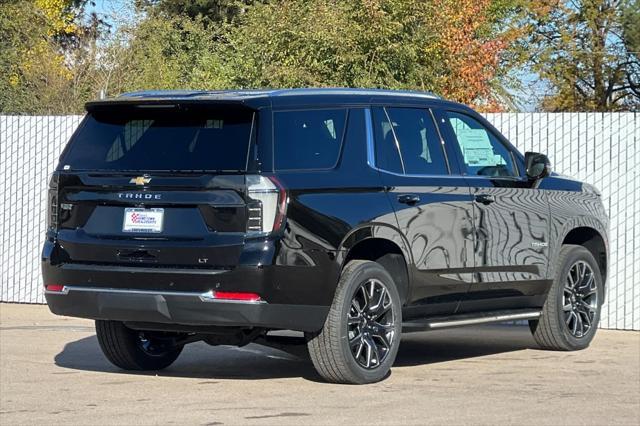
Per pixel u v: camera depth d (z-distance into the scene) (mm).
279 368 11961
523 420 9203
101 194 10695
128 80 32781
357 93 11328
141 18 34969
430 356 13008
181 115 10711
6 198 18172
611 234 15570
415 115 11820
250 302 10125
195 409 9531
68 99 32406
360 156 11055
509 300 12672
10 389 10430
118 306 10523
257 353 13070
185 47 36188
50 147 18000
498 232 12312
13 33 37594
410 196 11297
